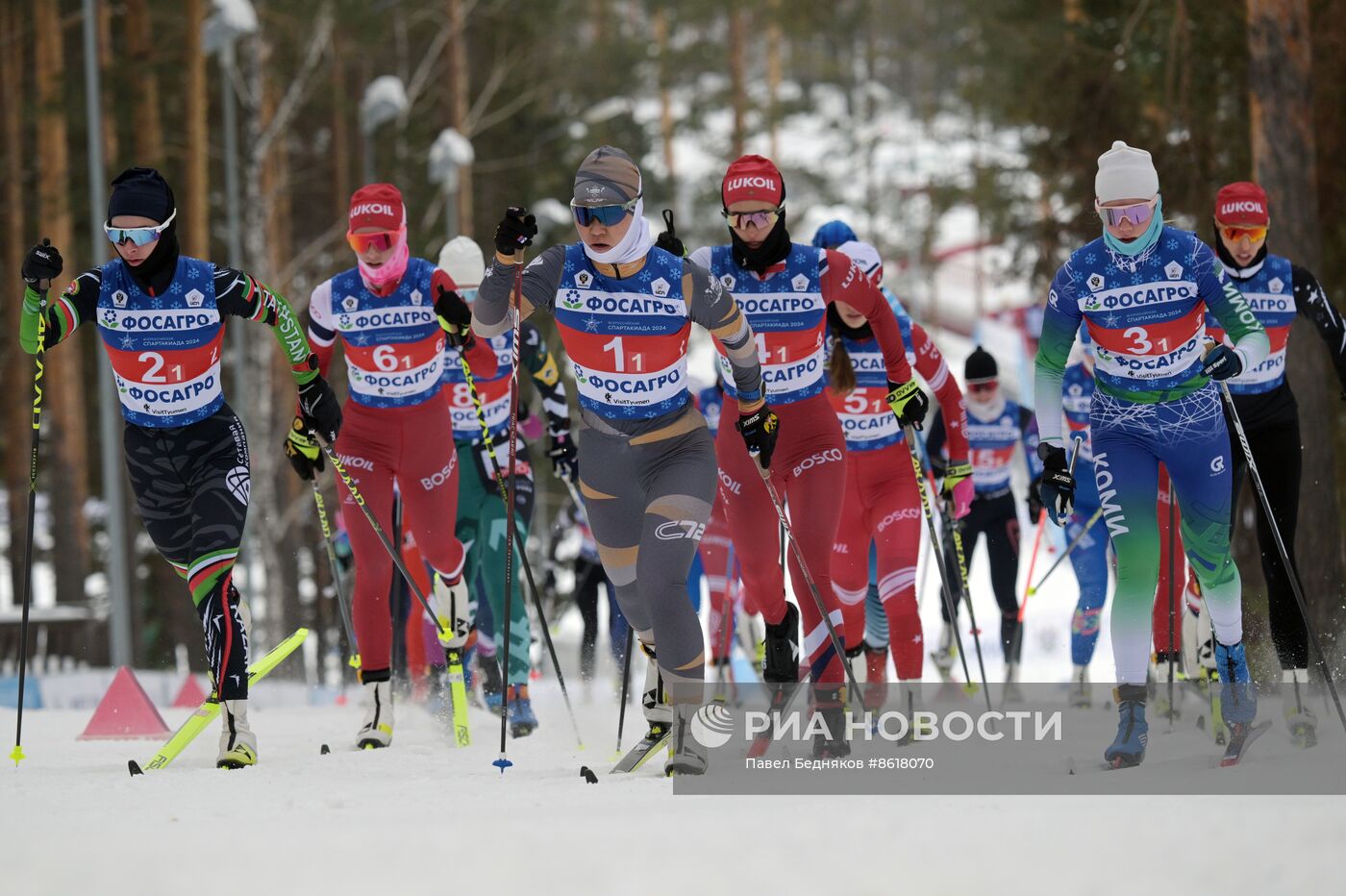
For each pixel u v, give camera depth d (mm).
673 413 18156
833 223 26203
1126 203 18609
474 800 15492
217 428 20984
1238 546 48594
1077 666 31438
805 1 137375
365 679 23625
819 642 19922
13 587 86938
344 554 39250
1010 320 147625
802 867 10500
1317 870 10211
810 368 20641
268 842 11648
